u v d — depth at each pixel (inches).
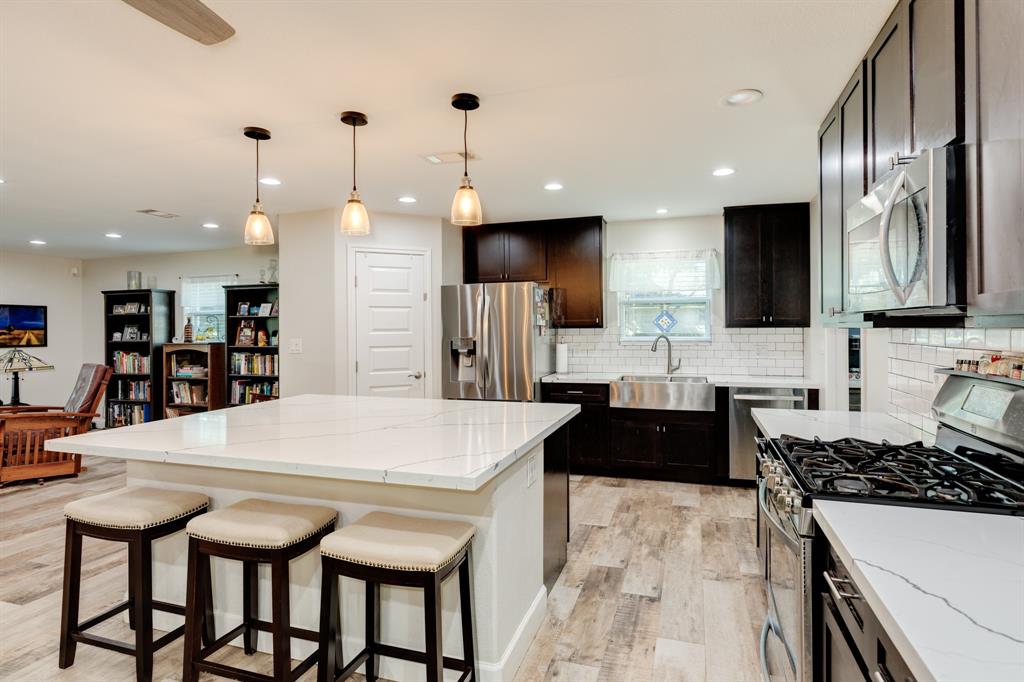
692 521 141.9
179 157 127.1
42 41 76.7
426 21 72.7
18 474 176.7
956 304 49.7
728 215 181.9
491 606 75.6
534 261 203.6
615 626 92.2
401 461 68.7
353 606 81.4
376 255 187.5
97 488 178.1
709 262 196.1
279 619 68.2
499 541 77.0
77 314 288.8
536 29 75.0
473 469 64.7
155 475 92.7
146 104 97.9
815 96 96.0
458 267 209.0
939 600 34.4
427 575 63.4
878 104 75.8
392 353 189.2
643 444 180.4
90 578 111.4
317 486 83.2
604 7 69.9
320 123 107.3
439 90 93.5
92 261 288.4
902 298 56.6
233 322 236.4
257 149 121.0
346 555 65.9
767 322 178.7
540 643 87.4
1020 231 40.3
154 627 91.9
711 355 197.6
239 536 69.2
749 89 93.7
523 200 172.6
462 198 96.8
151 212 184.1
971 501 53.7
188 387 248.8
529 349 183.8
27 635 89.8
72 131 110.5
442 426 93.5
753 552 121.9
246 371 229.9
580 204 178.1
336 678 68.9
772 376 189.2
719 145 121.6
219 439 82.7
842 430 92.4
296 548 70.5
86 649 86.0
